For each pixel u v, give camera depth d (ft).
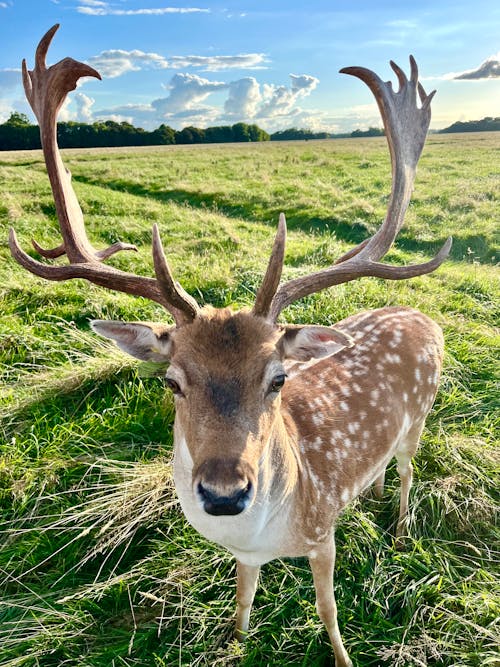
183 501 1.98
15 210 8.91
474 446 3.31
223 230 8.49
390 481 3.26
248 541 1.97
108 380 3.85
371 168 17.90
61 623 2.45
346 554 2.73
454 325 4.65
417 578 2.64
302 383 2.50
